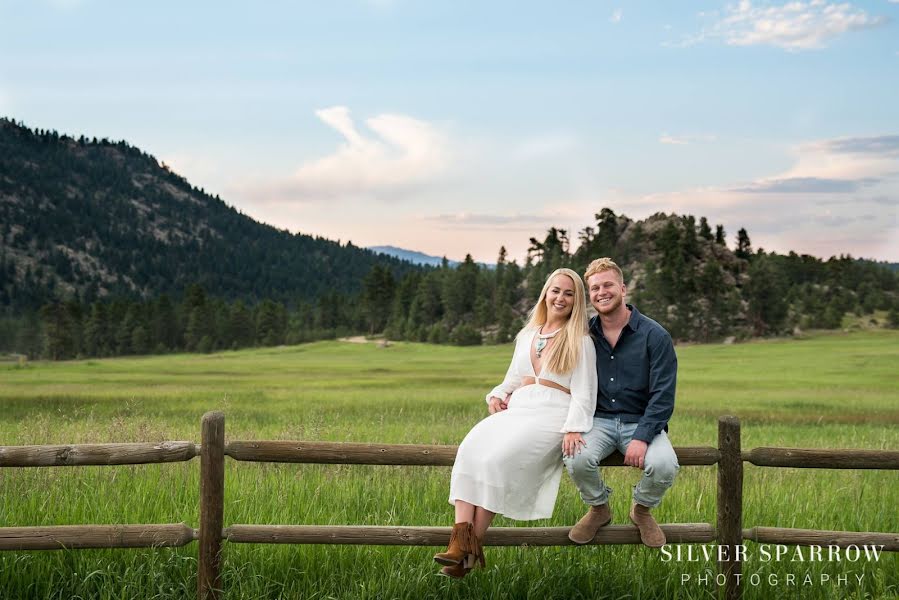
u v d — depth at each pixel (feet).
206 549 15.35
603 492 15.51
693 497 23.31
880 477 29.45
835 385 141.59
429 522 20.53
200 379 176.04
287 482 23.71
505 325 648.38
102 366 313.12
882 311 653.71
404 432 45.42
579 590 16.65
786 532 16.17
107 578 16.07
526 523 20.35
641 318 15.80
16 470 24.43
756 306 561.43
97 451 15.06
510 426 15.16
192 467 26.68
